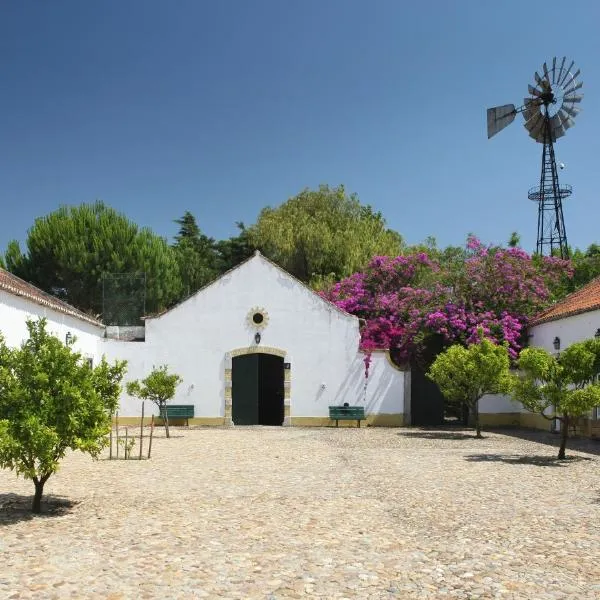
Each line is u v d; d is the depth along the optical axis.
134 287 29.25
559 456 14.46
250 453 15.68
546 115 35.91
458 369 19.61
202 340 25.91
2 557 6.50
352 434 21.45
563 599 5.43
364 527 7.89
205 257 54.97
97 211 38.81
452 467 13.11
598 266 31.14
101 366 9.62
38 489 8.73
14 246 37.72
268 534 7.54
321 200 47.84
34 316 19.12
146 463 13.72
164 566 6.26
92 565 6.27
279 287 26.09
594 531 7.67
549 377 14.48
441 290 26.27
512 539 7.32
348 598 5.46
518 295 25.78
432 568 6.27
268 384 29.45
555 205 35.75
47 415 8.66
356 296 28.75
